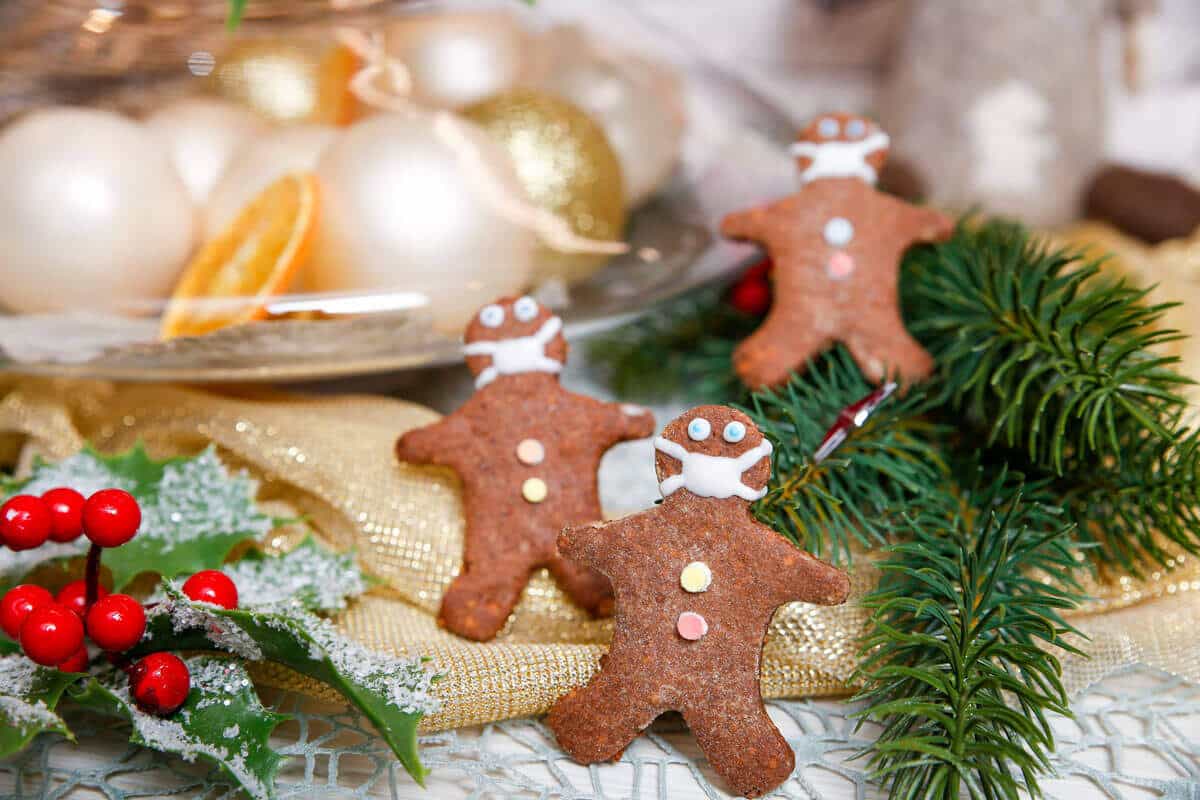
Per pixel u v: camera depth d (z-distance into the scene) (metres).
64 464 0.48
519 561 0.47
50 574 0.48
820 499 0.47
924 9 0.71
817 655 0.46
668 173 0.62
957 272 0.50
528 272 0.55
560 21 0.63
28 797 0.43
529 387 0.48
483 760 0.44
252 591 0.47
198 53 0.56
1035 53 0.69
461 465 0.48
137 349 0.52
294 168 0.54
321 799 0.43
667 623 0.44
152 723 0.42
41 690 0.42
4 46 0.55
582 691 0.44
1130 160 0.86
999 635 0.43
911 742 0.41
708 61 0.67
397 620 0.48
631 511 0.53
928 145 0.70
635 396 0.58
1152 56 0.77
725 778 0.43
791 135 0.66
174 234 0.53
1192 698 0.47
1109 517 0.48
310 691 0.45
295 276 0.54
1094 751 0.45
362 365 0.54
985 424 0.50
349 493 0.51
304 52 0.57
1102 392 0.45
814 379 0.50
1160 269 0.63
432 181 0.53
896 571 0.45
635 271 0.58
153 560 0.47
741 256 0.58
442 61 0.58
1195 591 0.49
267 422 0.52
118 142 0.52
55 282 0.52
